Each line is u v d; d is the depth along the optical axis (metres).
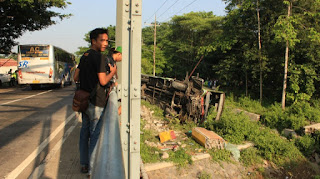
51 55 15.14
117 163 0.85
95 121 2.42
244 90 18.98
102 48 2.53
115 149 0.93
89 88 2.39
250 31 16.34
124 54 1.90
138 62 1.91
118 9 2.10
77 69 2.72
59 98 11.20
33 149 4.17
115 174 0.78
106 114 1.27
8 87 19.22
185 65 35.09
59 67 16.98
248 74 17.55
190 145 7.36
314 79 13.45
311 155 8.54
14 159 3.72
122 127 1.96
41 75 15.05
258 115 12.26
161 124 9.30
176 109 10.80
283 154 7.79
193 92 9.54
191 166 6.16
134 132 1.95
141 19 1.87
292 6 12.89
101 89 2.40
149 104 12.73
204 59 27.66
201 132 7.60
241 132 8.45
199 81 9.28
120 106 1.99
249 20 16.25
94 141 2.47
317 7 12.61
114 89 1.97
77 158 3.67
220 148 7.23
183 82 10.16
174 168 5.91
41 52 14.97
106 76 2.18
